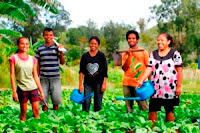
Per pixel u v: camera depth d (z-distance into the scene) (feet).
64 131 14.62
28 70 16.42
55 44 20.59
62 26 193.36
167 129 14.66
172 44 16.62
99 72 20.72
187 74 68.08
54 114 18.03
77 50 123.85
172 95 15.81
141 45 155.94
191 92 48.34
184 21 155.94
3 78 45.65
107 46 156.97
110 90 46.83
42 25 162.30
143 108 20.72
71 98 20.59
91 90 20.89
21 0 31.58
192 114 19.74
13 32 35.60
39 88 17.06
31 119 16.46
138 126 15.33
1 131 14.60
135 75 20.01
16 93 15.90
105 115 19.02
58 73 20.63
